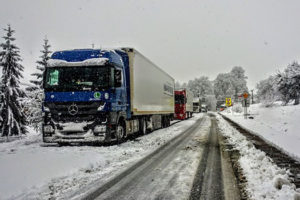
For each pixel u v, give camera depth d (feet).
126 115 41.68
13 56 83.92
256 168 22.22
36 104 54.29
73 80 34.60
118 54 41.75
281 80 109.91
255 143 37.81
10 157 26.94
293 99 112.27
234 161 26.09
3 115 81.15
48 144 39.93
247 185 17.90
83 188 17.81
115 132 36.91
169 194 16.52
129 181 19.45
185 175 21.03
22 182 18.40
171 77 82.69
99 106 33.91
